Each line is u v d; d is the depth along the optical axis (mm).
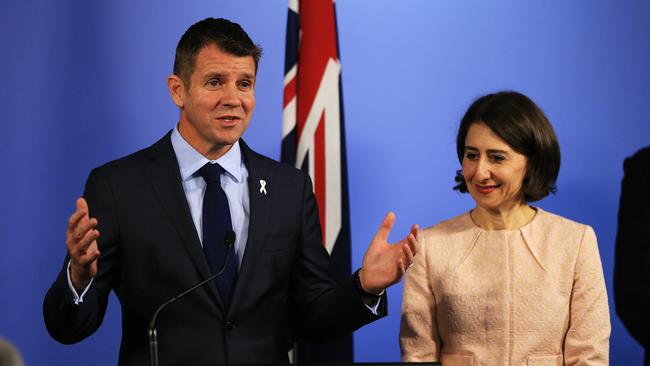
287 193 5215
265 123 7711
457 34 7945
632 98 8016
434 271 5250
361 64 7836
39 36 7500
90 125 7516
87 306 4551
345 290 4789
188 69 5039
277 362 4945
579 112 7957
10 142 7402
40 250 7383
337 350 6668
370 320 4773
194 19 7707
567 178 7891
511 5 8000
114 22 7602
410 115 7863
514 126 5062
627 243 5770
